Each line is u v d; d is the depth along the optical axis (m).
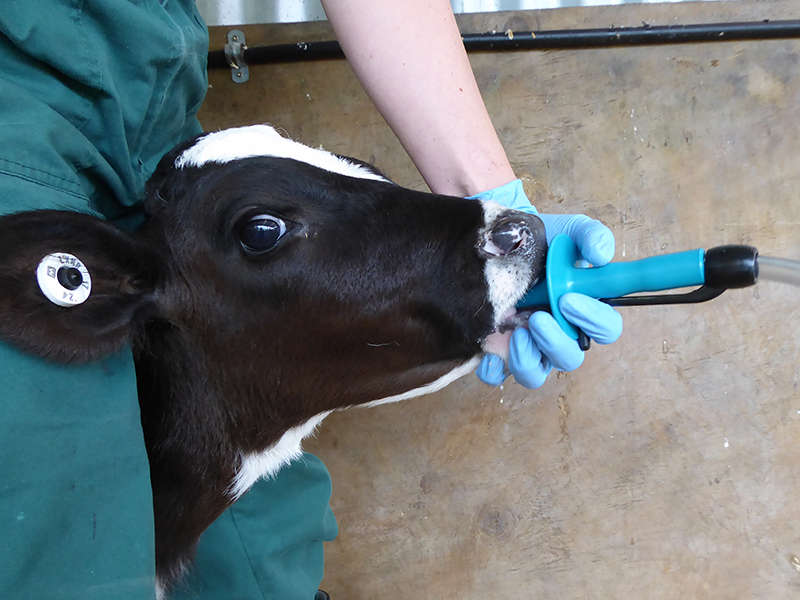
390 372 0.57
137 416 0.44
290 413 0.57
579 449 0.93
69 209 0.44
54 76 0.47
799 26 0.89
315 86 0.92
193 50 0.59
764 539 0.92
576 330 0.51
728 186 0.92
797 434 0.92
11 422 0.37
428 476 0.94
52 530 0.38
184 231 0.50
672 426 0.92
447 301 0.52
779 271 0.46
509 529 0.93
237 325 0.51
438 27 0.62
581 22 0.92
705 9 0.91
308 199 0.50
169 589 0.60
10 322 0.38
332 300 0.51
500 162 0.65
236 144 0.51
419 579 0.93
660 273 0.46
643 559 0.92
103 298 0.43
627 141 0.92
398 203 0.52
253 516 0.70
